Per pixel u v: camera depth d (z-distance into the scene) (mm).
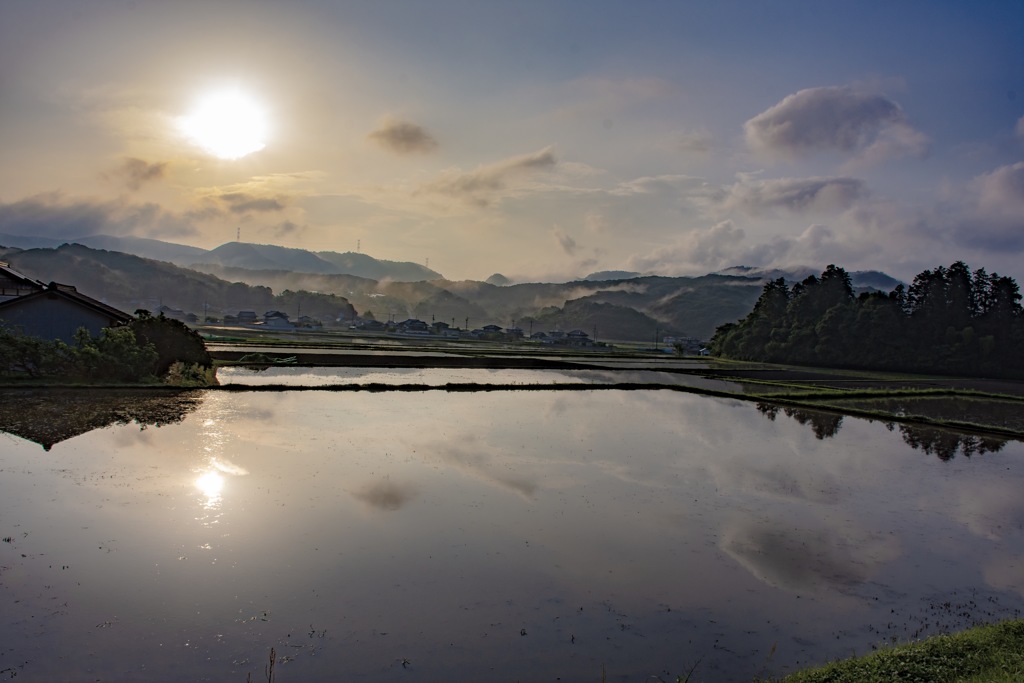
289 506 19422
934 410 53000
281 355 74000
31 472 21438
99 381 41969
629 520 19938
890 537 19953
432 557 16172
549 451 29031
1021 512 23312
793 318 123438
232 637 12031
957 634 12492
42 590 13406
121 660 11141
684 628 13367
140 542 16094
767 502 22906
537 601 14164
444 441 29922
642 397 52406
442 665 11500
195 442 26906
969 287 110688
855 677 10555
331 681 10844
